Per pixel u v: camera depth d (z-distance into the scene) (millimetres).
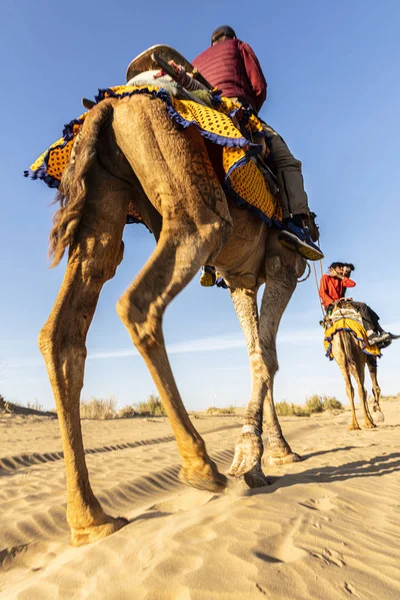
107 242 3742
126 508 4855
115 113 3734
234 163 3789
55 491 5586
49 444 10781
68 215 3576
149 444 10703
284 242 5000
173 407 3424
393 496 4105
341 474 4957
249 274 5082
